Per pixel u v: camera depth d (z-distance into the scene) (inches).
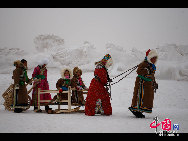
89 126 212.7
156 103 538.0
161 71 896.3
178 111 394.3
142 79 288.8
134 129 201.3
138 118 280.2
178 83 753.6
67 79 340.2
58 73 1072.2
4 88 681.6
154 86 292.2
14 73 346.3
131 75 904.3
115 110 406.9
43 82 362.9
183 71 847.1
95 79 311.9
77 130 192.5
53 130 191.9
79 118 271.9
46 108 355.9
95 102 307.7
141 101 285.9
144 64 292.0
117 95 621.3
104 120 255.6
